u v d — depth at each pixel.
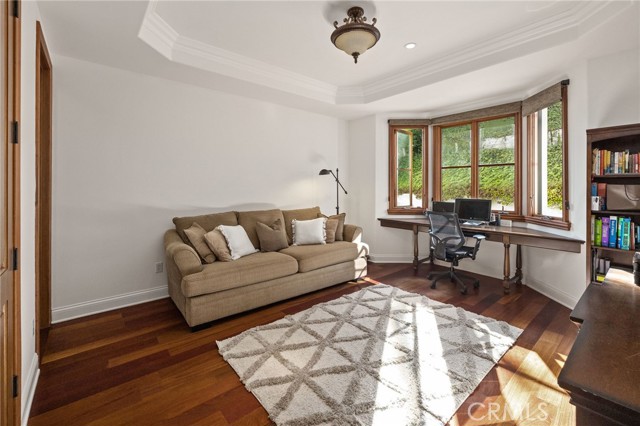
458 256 3.54
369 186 4.87
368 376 1.88
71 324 2.64
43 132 2.57
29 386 1.70
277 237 3.51
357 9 2.29
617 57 2.59
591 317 1.12
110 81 2.92
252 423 1.54
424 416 1.56
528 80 3.27
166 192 3.29
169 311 2.93
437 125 4.63
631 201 2.44
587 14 2.27
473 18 2.46
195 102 3.46
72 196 2.76
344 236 4.10
